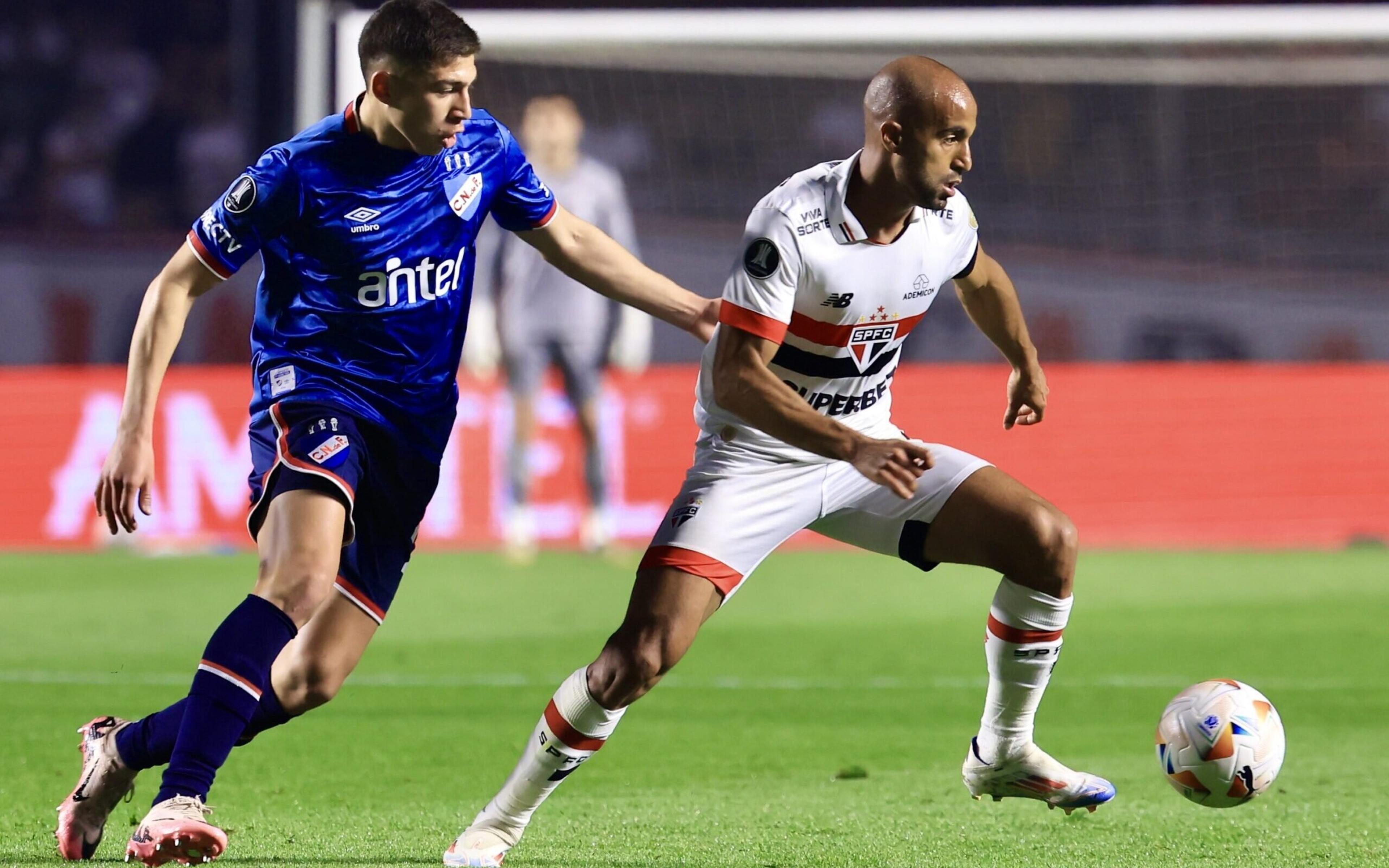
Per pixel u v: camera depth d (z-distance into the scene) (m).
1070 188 74.25
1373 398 48.34
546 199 14.59
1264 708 13.70
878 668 26.69
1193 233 73.94
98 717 21.27
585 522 44.12
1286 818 14.92
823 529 14.77
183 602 34.22
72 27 73.50
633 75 73.00
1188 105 73.81
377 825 14.62
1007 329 15.02
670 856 13.18
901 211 13.22
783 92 74.12
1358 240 73.12
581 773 17.86
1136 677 25.56
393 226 13.54
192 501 46.28
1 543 46.19
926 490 13.99
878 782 17.23
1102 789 14.19
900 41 48.31
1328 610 33.66
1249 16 47.34
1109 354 63.66
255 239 13.23
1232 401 48.38
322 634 13.83
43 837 13.98
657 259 70.25
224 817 14.98
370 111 13.36
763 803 15.95
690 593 13.23
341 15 49.75
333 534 12.73
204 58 73.62
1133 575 39.75
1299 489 48.12
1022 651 13.83
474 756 18.80
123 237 64.31
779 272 12.92
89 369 63.25
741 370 12.83
